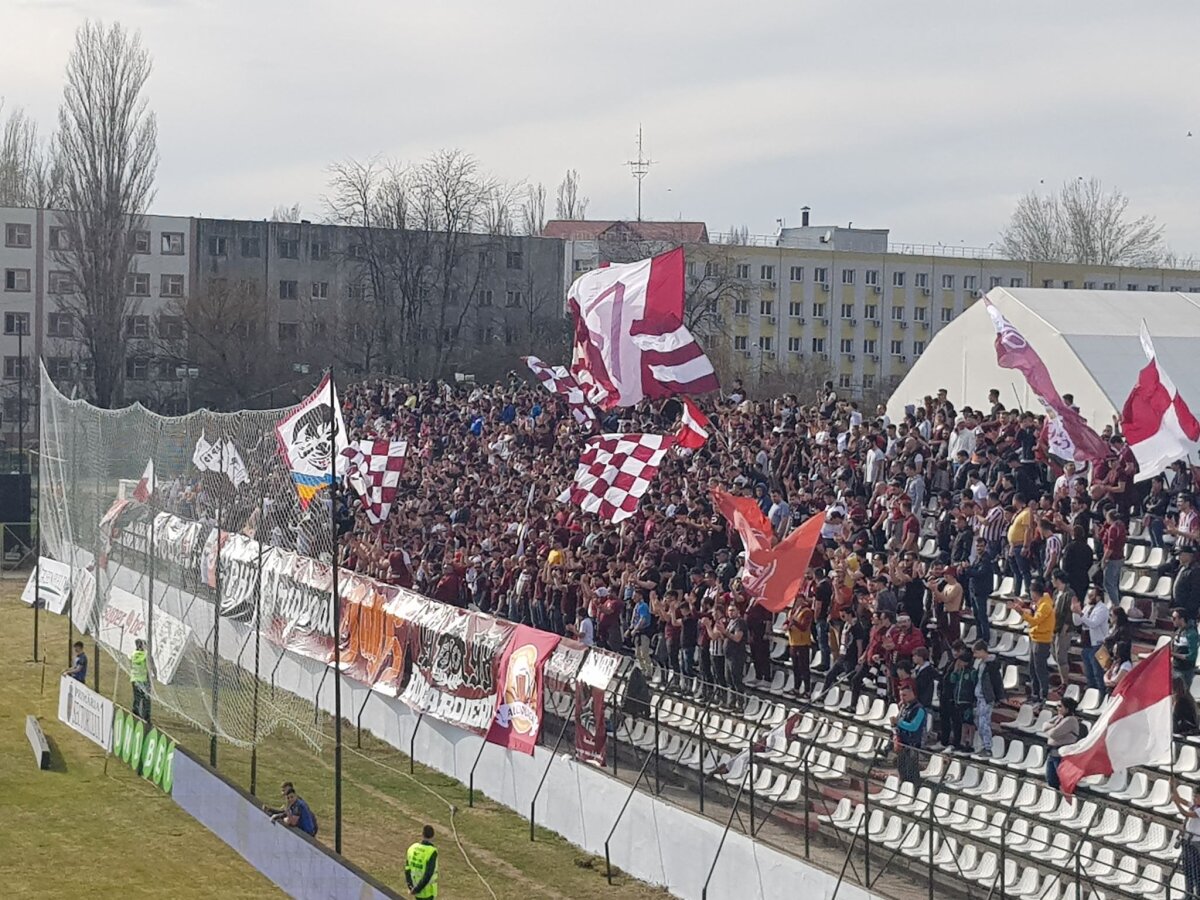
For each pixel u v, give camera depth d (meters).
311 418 33.97
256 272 114.81
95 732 37.66
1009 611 32.44
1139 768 24.38
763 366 111.94
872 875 22.50
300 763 35.25
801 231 134.38
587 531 39.22
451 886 26.45
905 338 123.38
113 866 27.75
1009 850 21.25
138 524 43.47
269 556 38.38
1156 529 33.28
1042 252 149.75
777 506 36.59
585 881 27.05
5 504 68.88
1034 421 37.78
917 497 37.25
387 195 110.69
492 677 32.62
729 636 31.14
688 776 26.62
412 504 48.03
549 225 154.88
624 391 36.03
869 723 28.66
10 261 112.25
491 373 108.94
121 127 99.31
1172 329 50.75
